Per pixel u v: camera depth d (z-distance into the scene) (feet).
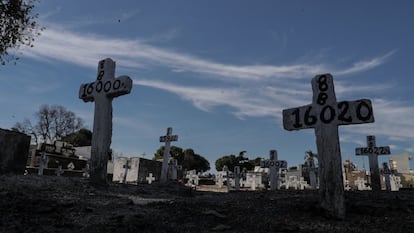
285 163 66.64
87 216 17.33
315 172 84.84
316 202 20.92
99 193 25.49
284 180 103.86
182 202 23.03
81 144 186.80
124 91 31.32
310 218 17.79
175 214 18.62
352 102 19.34
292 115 21.56
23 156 39.14
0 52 36.50
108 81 32.65
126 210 19.34
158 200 24.67
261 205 21.77
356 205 20.22
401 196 27.55
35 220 15.79
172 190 35.73
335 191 18.17
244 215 18.54
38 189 23.77
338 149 18.93
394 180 95.50
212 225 16.42
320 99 20.51
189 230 15.35
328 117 19.77
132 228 15.20
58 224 15.33
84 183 29.37
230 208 20.67
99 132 31.12
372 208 19.66
